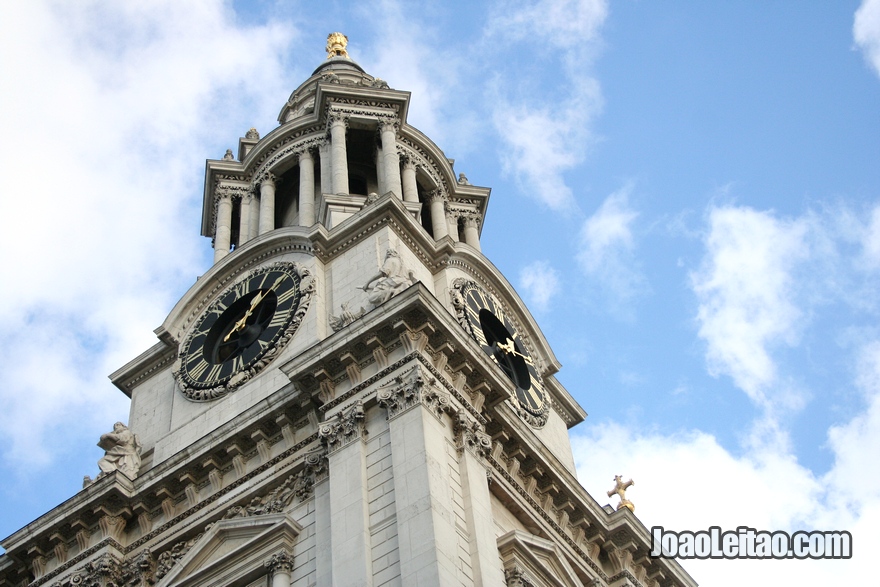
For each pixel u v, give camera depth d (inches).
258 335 1977.1
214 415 1894.7
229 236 2434.8
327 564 1502.2
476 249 2290.8
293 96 2898.6
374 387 1641.2
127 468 1856.5
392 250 1876.2
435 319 1662.2
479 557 1460.4
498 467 1731.1
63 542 1800.0
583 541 1898.4
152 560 1717.5
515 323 2185.0
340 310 1908.2
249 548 1608.0
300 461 1673.2
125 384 2133.4
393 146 2416.3
